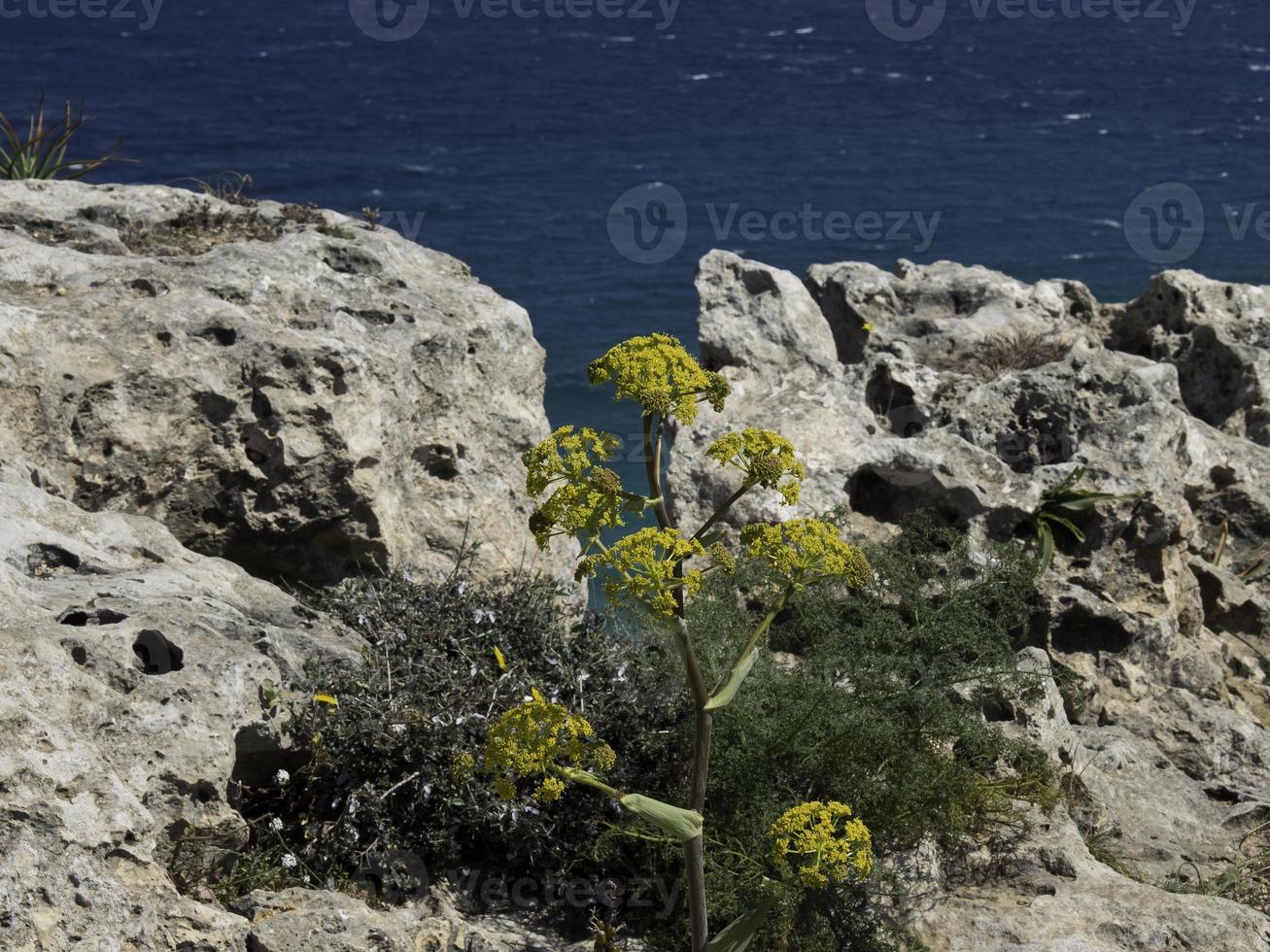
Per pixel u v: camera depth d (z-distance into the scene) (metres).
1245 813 8.73
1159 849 8.23
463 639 7.54
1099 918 6.63
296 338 8.77
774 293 11.61
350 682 6.86
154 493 8.48
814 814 5.12
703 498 10.14
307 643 7.09
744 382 11.19
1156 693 9.93
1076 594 9.92
